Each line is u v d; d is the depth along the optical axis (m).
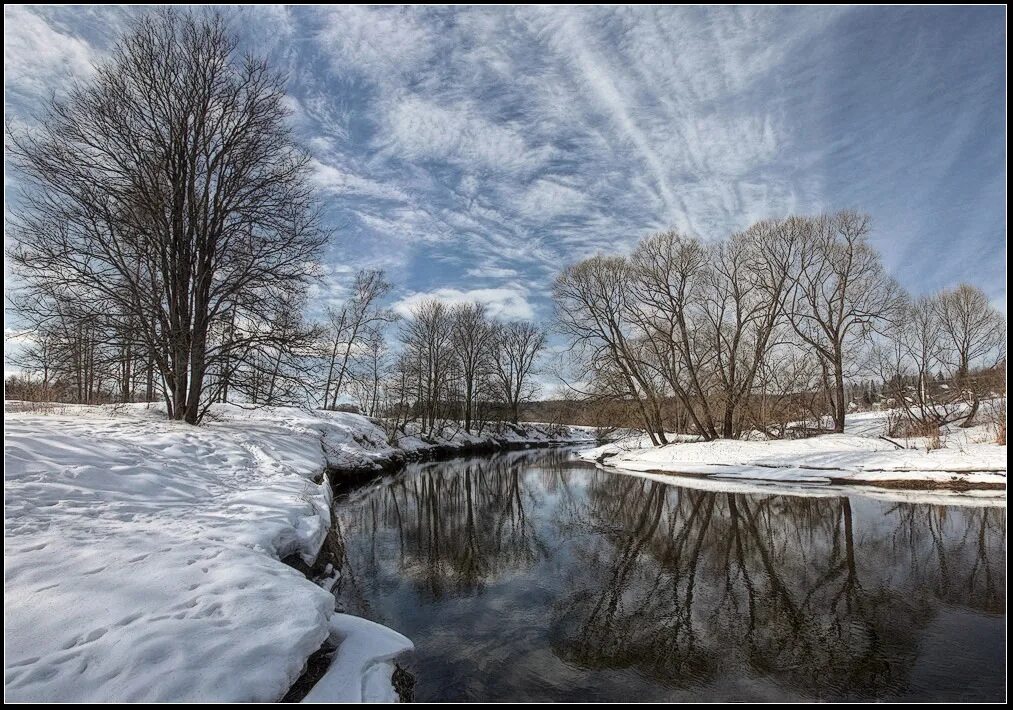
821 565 8.98
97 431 9.09
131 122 13.31
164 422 12.23
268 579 4.83
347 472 18.12
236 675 3.48
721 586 8.09
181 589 4.43
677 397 28.39
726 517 13.27
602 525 12.94
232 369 14.10
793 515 13.02
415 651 5.83
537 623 6.72
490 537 11.70
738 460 21.06
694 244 26.03
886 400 31.06
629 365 27.97
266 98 14.83
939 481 15.12
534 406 62.94
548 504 16.20
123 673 3.31
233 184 14.37
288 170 14.80
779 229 24.97
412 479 22.31
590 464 29.42
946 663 5.51
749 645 6.05
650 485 19.41
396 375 37.31
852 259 25.09
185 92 13.92
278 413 21.45
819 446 20.58
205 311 14.15
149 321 13.55
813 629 6.42
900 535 10.69
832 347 25.89
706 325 27.25
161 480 7.72
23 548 4.73
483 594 7.84
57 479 6.50
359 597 7.69
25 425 8.09
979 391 22.55
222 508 7.27
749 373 25.80
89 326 12.48
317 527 7.61
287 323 15.07
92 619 3.82
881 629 6.37
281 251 14.59
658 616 6.93
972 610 6.87
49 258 12.20
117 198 12.73
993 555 9.18
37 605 3.88
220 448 10.52
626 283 27.58
